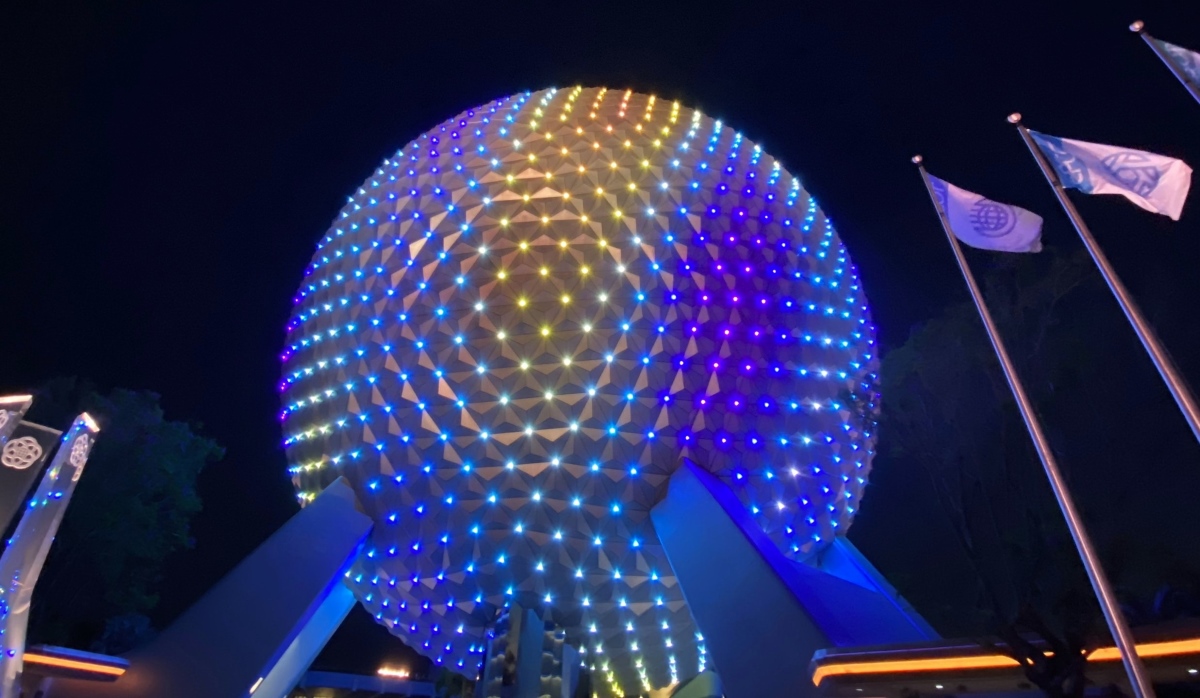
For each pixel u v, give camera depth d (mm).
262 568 25062
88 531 36875
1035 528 18391
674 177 30047
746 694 19281
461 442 26500
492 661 26078
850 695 18047
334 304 31031
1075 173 16297
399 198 31375
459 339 27000
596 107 33562
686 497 25047
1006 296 28688
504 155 30578
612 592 26562
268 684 28703
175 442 40938
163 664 22109
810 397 28562
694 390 26547
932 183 18922
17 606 19125
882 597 24078
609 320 26672
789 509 27781
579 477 25828
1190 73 15906
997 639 15938
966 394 26406
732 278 28328
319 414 30375
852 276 34156
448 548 26938
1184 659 14312
